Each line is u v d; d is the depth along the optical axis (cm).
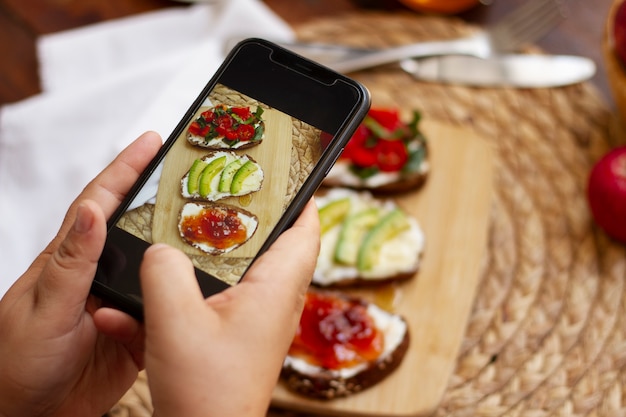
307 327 62
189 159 47
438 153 73
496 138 75
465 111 77
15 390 48
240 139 47
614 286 67
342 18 82
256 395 41
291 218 45
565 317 66
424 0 83
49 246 49
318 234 46
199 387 40
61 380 48
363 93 47
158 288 40
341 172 71
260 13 82
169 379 40
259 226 45
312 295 64
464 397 63
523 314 66
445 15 84
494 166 74
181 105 75
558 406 62
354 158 71
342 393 61
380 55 77
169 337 39
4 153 76
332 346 62
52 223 74
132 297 44
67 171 75
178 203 46
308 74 48
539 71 78
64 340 47
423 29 81
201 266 45
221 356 40
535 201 72
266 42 48
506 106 77
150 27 82
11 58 81
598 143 75
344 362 61
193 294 40
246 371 41
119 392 52
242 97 48
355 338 62
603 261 69
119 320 44
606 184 67
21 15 82
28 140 76
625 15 69
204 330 40
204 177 46
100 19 83
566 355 64
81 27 83
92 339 48
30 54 81
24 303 46
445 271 68
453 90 78
